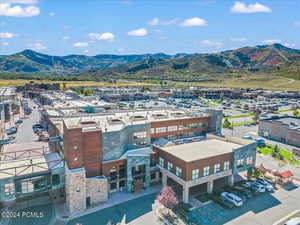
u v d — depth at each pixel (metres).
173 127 63.53
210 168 46.84
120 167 47.53
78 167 42.06
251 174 54.97
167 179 51.91
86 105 94.62
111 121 56.50
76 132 41.22
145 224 37.94
